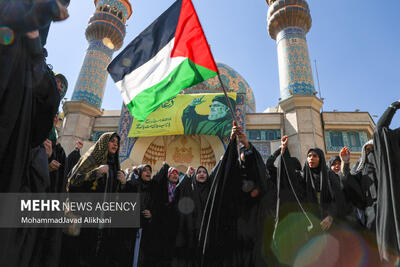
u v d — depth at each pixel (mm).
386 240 2271
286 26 13625
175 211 3402
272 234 2844
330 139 11359
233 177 2766
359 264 2686
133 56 3416
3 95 1391
